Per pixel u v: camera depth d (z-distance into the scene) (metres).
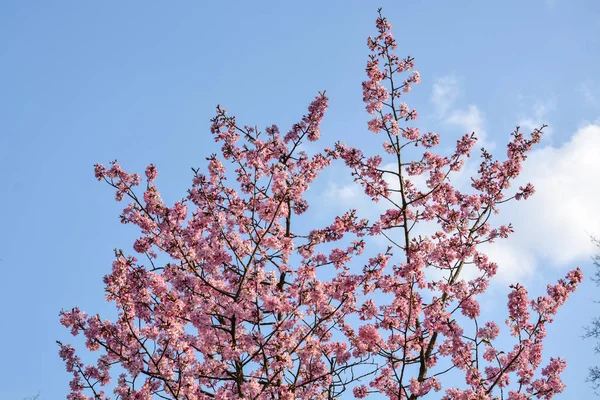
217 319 10.07
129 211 10.77
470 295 10.70
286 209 10.79
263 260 9.84
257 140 11.28
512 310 10.12
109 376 9.89
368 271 10.08
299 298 9.90
